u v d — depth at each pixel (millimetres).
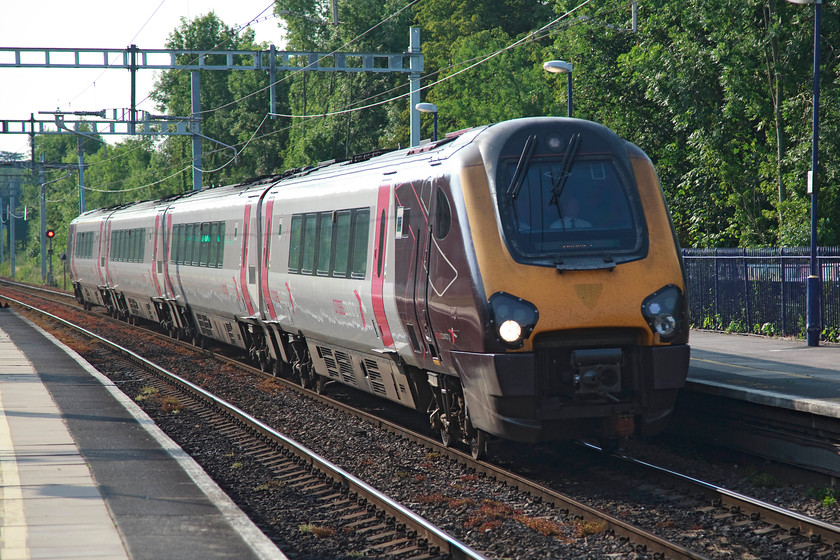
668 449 23531
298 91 136375
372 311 25672
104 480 19109
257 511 18828
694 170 58531
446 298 20984
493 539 16422
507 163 20562
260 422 27234
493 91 92062
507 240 19859
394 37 127250
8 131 76812
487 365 19594
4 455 21625
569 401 19922
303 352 34312
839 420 19031
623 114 70750
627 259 19844
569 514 17734
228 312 41969
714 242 59688
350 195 27562
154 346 51562
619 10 68812
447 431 23125
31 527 15492
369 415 27812
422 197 22531
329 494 20078
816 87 35688
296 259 32031
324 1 142500
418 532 16688
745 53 51344
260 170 143125
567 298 19484
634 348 20141
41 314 76812
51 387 33969
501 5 126312
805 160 48625
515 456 22922
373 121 128000
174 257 50156
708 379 24422
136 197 178500
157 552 14164
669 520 17172
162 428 28125
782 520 16641
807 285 35656
